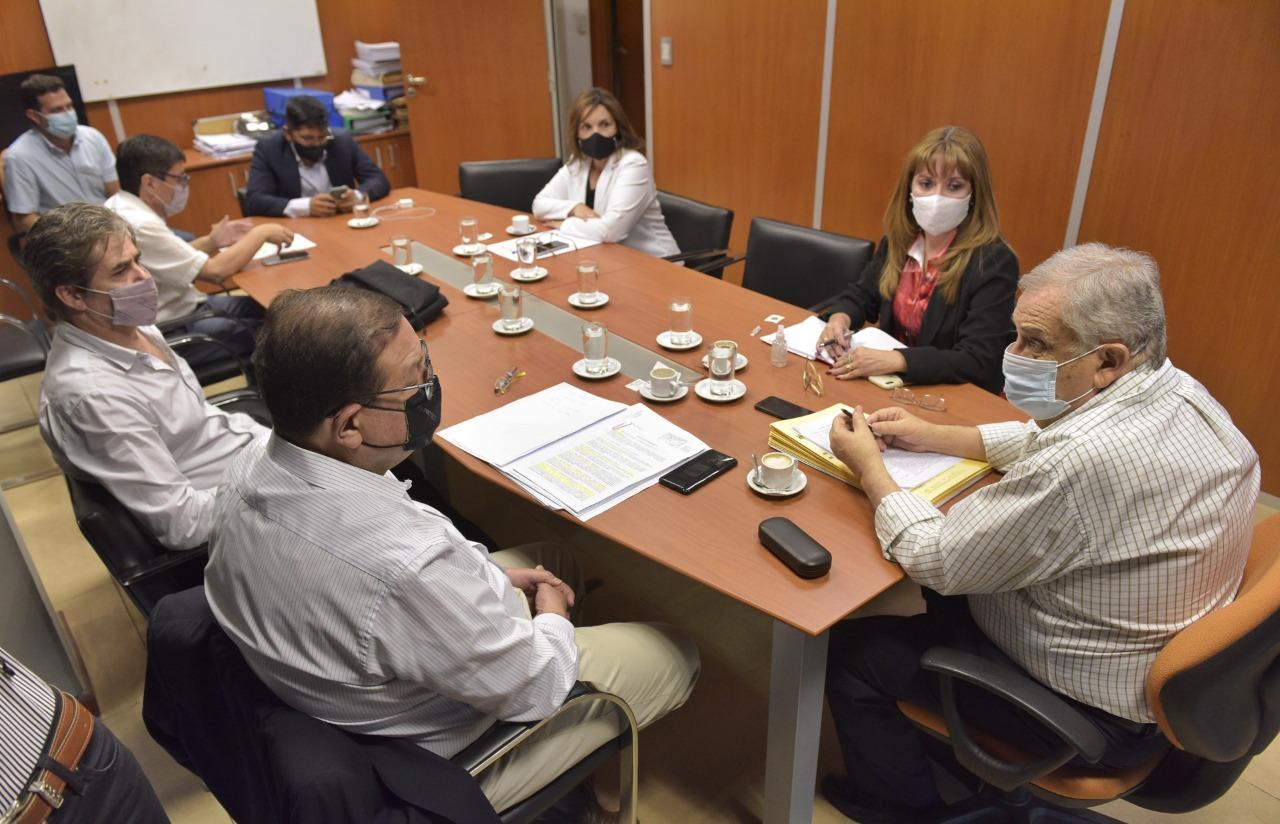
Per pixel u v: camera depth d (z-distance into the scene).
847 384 2.02
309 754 1.01
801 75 3.96
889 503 1.46
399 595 1.07
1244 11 2.52
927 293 2.32
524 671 1.18
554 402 1.95
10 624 1.95
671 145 4.81
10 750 0.88
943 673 1.35
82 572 2.62
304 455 1.10
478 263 2.65
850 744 1.67
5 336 2.98
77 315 1.75
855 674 1.58
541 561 1.88
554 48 5.39
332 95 5.14
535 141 5.46
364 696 1.12
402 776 1.10
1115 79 2.89
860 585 1.38
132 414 1.72
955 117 3.43
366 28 5.26
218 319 3.03
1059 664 1.33
